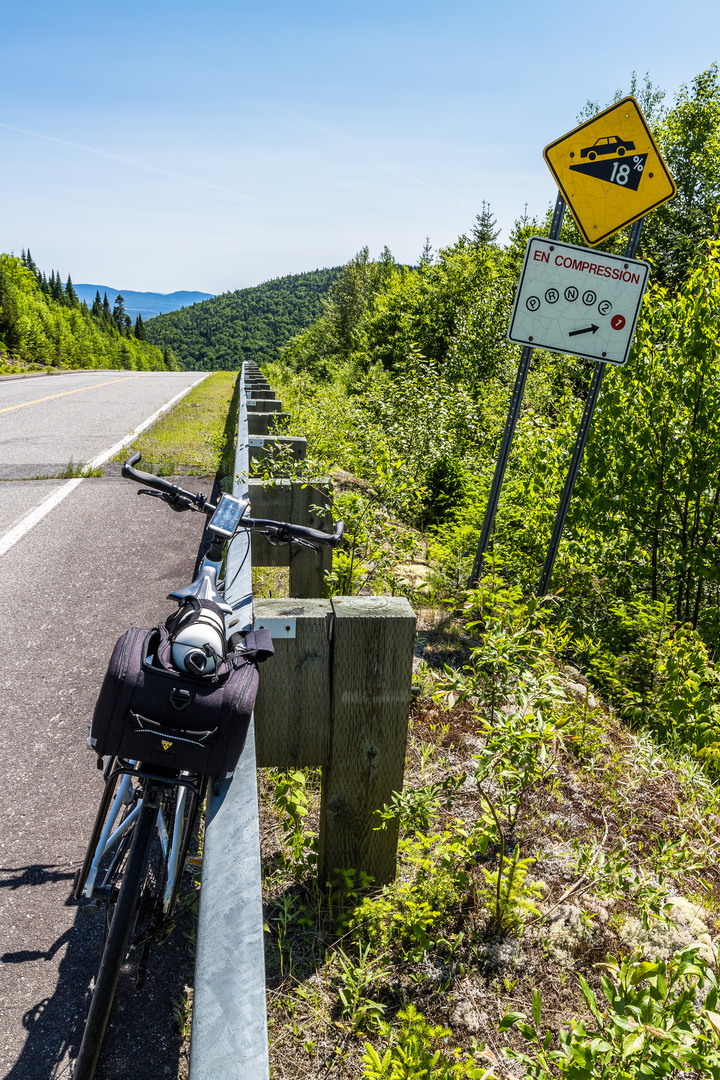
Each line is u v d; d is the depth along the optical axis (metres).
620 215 5.64
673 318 7.13
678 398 6.94
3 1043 2.42
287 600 2.95
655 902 2.84
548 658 4.57
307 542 3.29
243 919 1.92
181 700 2.18
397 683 2.85
